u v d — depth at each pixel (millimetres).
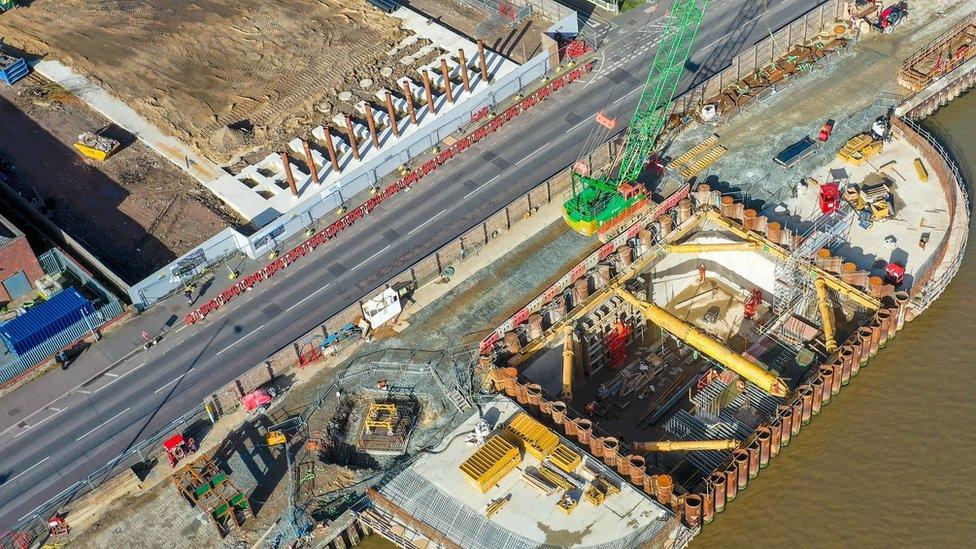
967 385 113562
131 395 114438
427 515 102188
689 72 148625
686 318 129625
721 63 149375
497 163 137875
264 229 128125
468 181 135875
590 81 149375
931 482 106000
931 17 153000
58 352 118750
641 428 117062
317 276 125750
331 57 158875
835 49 149000
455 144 140250
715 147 136750
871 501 105562
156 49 163375
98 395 114875
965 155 137500
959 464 107000
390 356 115812
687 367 123125
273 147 144375
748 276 130250
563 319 119438
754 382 114312
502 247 126750
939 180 130125
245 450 108000
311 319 120312
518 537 99500
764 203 129125
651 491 102375
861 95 141875
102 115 152875
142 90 155750
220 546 100625
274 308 122375
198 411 111125
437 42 159000
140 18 170125
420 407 111000
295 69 157375
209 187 139000
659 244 127125
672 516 100250
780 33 148625
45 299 126438
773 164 133750
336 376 114375
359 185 136375
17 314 124312
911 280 119812
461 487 103688
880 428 111812
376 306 117062
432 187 136000
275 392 113125
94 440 110000
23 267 125062
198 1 173000
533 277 122625
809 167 133125
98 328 120812
